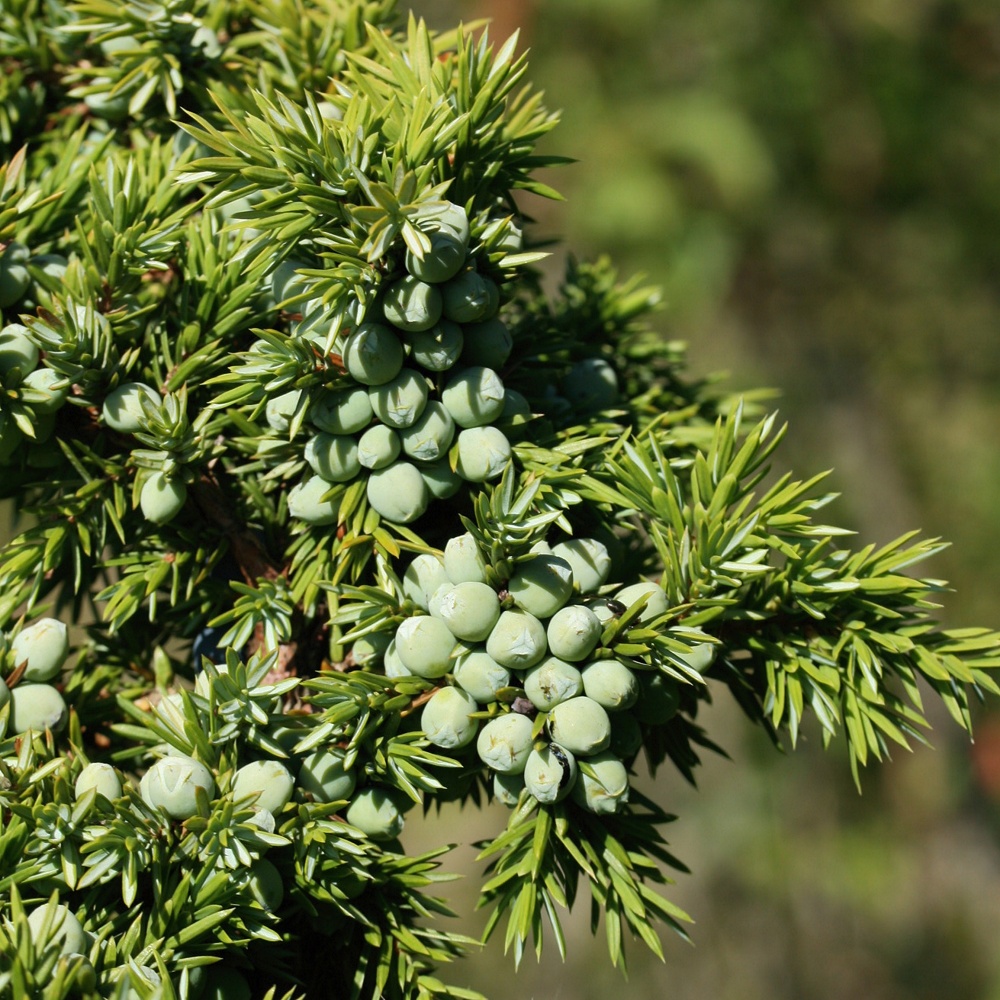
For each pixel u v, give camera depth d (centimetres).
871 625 55
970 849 184
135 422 54
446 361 53
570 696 52
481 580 52
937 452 204
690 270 192
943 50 218
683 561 54
